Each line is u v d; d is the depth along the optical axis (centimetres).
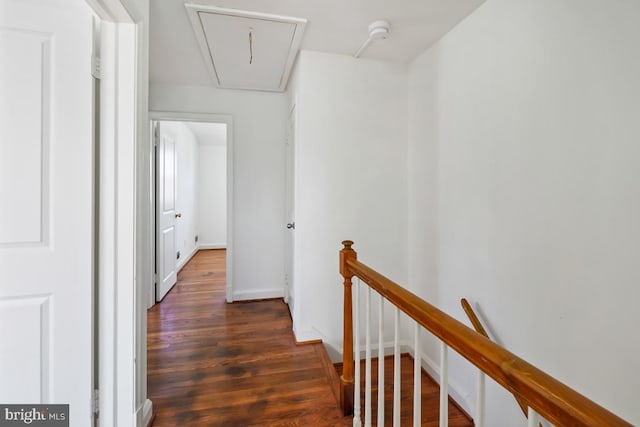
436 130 204
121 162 124
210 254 552
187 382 175
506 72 147
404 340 239
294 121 242
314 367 192
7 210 108
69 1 113
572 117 116
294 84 244
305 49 215
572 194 117
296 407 157
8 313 110
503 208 150
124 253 125
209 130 493
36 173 111
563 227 120
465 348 70
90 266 118
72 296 116
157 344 219
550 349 126
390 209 237
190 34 195
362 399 184
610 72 103
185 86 288
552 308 125
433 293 208
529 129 135
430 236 211
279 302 307
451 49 188
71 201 115
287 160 295
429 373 214
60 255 114
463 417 176
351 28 187
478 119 166
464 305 170
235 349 213
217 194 615
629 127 98
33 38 110
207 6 164
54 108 112
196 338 229
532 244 134
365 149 230
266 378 180
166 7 166
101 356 123
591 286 110
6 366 110
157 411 152
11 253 109
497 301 154
